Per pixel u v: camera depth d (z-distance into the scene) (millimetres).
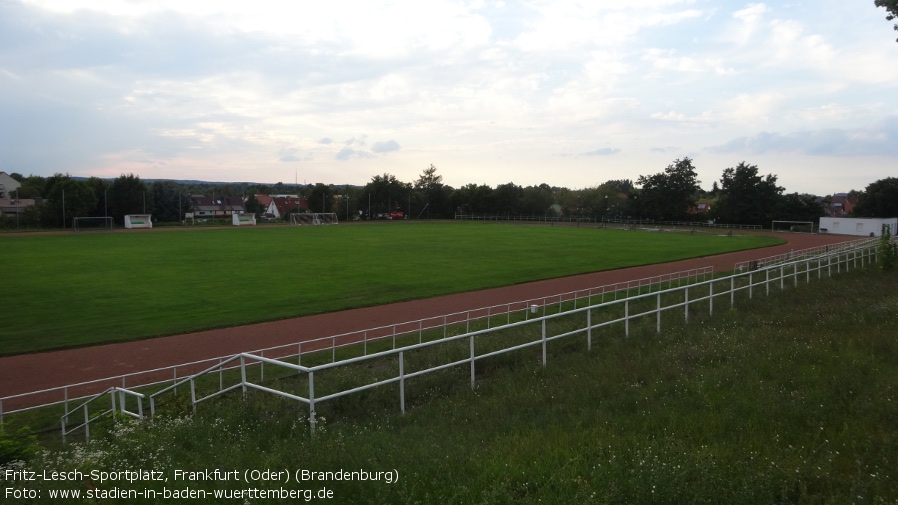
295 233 88062
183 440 8438
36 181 148500
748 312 18453
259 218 135375
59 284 38812
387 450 7559
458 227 106188
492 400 10445
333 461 7004
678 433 7914
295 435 8430
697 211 127688
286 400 11250
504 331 20422
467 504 6023
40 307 31609
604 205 140625
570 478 6453
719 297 22594
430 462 7055
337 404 10977
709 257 56812
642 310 22984
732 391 9641
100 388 19609
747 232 96812
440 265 49375
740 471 6508
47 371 21375
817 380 10078
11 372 21281
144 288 37438
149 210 115625
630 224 114188
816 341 12969
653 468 6492
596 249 64000
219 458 7262
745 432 7969
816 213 108250
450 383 12242
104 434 11188
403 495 6160
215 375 19688
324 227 105750
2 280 40406
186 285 38625
